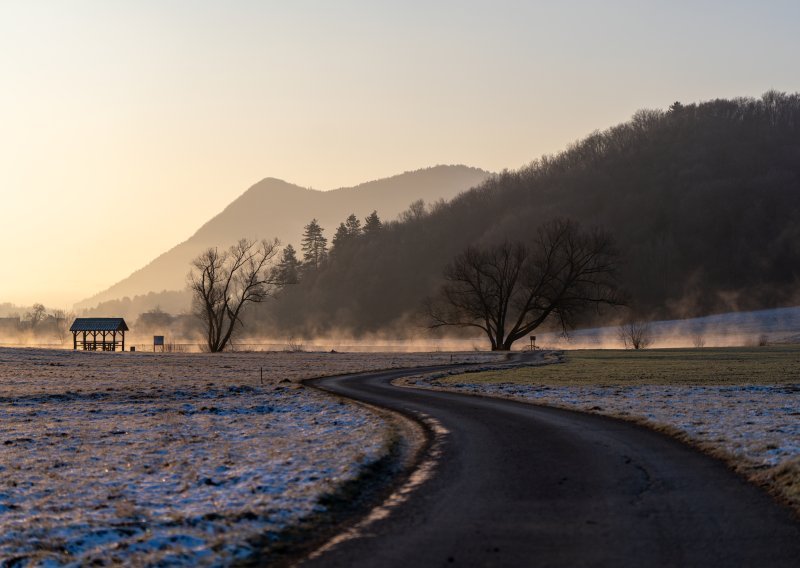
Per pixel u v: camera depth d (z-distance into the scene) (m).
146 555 13.02
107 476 20.56
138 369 69.50
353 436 27.05
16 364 72.56
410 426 29.72
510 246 113.38
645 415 29.91
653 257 189.12
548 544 13.59
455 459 21.94
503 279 108.69
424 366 72.19
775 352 83.12
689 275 185.88
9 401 41.25
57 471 21.42
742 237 192.38
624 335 120.06
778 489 17.00
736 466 19.70
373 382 54.47
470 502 16.75
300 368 70.81
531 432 26.75
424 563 12.68
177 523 15.04
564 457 21.77
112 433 29.52
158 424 32.34
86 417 35.28
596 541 13.72
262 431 29.59
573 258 108.81
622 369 61.88
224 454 23.75
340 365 74.88
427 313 121.56
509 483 18.55
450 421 30.42
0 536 14.36
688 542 13.62
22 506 17.08
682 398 37.34
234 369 69.62
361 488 18.45
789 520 14.91
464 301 110.06
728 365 64.00
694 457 21.30
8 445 26.50
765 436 23.14
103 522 15.27
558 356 84.94
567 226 107.62
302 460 21.97
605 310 167.88
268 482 18.89
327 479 18.84
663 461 20.80
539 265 108.12
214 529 14.62
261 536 14.16
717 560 12.66
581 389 43.91
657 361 72.00
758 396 37.69
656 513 15.54
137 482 19.66
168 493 18.19
